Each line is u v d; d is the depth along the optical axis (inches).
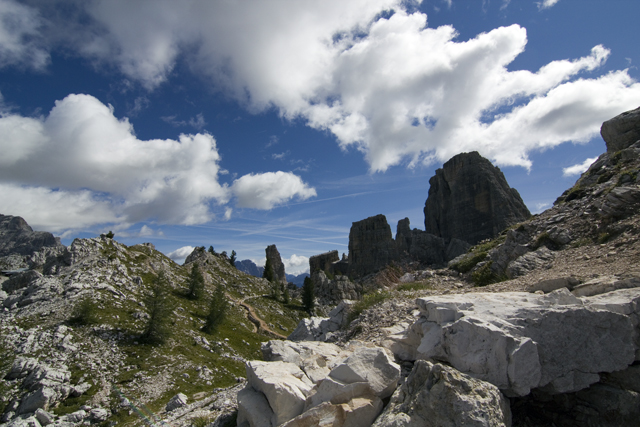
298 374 421.7
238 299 4859.7
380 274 1299.2
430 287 933.2
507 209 6245.1
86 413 1433.3
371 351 362.3
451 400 261.4
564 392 311.9
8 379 1621.6
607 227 696.4
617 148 1224.2
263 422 358.6
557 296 364.2
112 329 2317.9
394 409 294.2
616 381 315.6
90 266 3302.2
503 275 829.2
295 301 5482.3
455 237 6683.1
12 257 4712.1
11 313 2384.4
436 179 7608.3
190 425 547.8
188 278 4618.6
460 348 330.0
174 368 2032.5
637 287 360.2
